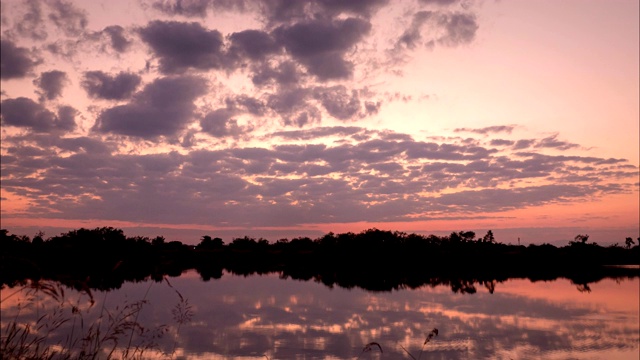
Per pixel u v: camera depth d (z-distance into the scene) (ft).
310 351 80.12
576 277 260.83
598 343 90.53
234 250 512.22
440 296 159.84
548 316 120.57
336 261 405.59
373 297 155.84
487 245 449.48
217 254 483.10
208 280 219.82
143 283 112.78
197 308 119.85
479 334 96.84
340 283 210.18
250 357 74.38
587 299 155.02
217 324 98.94
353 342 87.61
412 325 105.81
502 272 302.45
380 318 114.32
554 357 80.12
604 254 447.83
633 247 477.36
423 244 415.64
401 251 404.57
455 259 411.13
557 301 149.89
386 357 77.30
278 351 79.25
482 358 77.77
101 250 205.98
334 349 82.07
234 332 92.22
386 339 90.79
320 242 442.09
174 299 110.52
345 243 414.62
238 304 132.36
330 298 151.43
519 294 169.27
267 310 123.65
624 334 98.48
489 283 216.74
